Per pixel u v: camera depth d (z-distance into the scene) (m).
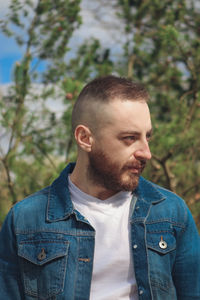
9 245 1.25
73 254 1.18
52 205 1.25
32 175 3.54
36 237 1.22
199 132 3.78
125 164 1.11
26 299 1.19
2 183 3.57
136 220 1.21
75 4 3.66
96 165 1.15
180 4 4.20
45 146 3.56
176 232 1.23
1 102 3.39
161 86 4.18
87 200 1.22
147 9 4.28
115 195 1.22
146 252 1.18
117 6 4.32
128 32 4.21
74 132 1.20
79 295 1.15
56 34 3.64
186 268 1.22
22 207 1.27
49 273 1.18
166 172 3.55
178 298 1.23
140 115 1.11
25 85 3.46
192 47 3.79
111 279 1.17
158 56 4.11
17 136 3.51
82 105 1.17
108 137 1.11
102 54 4.07
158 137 3.43
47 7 3.57
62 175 1.29
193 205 3.92
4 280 1.23
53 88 3.36
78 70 3.84
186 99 3.88
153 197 1.25
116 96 1.11
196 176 4.05
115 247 1.18
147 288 1.15
